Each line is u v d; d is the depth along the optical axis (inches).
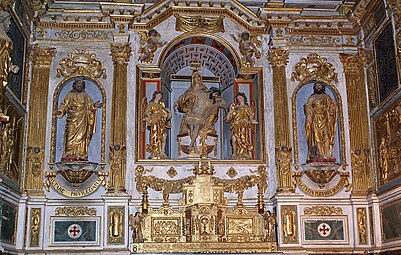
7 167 527.5
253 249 562.6
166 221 576.7
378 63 595.5
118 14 619.8
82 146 589.6
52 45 619.2
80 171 573.3
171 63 673.0
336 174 604.4
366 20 623.2
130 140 602.2
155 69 627.2
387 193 559.2
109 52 625.6
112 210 569.3
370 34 617.3
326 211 594.6
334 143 619.8
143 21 635.5
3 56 469.7
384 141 575.2
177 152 648.4
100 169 591.2
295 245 568.7
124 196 570.9
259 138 619.5
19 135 569.3
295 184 598.5
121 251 556.1
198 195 578.6
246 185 600.4
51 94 606.9
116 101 601.3
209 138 636.7
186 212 577.6
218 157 654.5
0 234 500.1
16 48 558.3
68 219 572.7
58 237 566.9
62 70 613.9
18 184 563.8
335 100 630.5
